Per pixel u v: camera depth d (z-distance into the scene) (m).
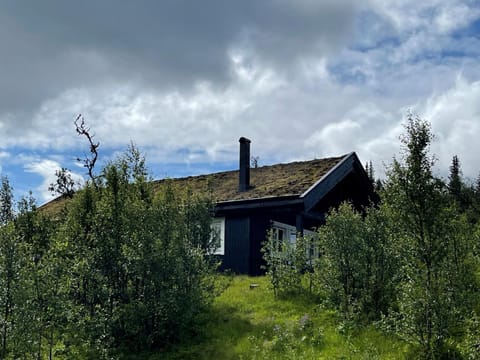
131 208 12.60
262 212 19.83
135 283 12.22
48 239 13.43
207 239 15.54
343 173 21.50
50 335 10.71
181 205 15.05
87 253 12.19
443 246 10.94
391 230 12.29
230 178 22.94
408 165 11.33
